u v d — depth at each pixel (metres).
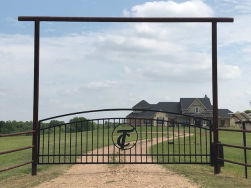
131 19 8.84
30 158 12.73
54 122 35.38
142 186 6.80
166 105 69.12
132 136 28.31
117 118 9.09
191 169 9.23
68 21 8.82
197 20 8.88
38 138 8.78
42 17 8.75
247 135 35.62
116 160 11.52
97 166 9.95
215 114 8.78
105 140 23.30
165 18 8.85
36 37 8.73
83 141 22.30
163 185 6.90
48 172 8.93
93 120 9.06
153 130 40.75
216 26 8.91
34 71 8.70
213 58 8.86
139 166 9.83
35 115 8.71
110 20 8.84
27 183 7.41
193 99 66.62
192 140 23.61
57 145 18.31
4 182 7.70
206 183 7.13
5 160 12.78
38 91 8.75
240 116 9.18
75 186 6.95
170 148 17.20
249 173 9.52
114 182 7.26
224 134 37.34
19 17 8.68
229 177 8.12
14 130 38.69
